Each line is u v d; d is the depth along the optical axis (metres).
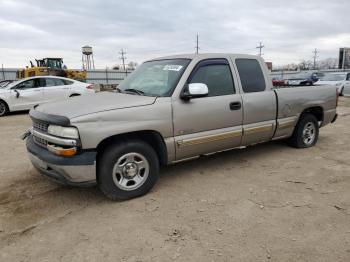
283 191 4.20
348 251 2.87
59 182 3.81
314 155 5.79
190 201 3.94
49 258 2.86
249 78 5.09
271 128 5.36
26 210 3.78
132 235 3.20
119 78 46.84
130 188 3.97
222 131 4.68
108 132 3.67
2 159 5.91
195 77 4.45
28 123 10.37
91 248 2.99
